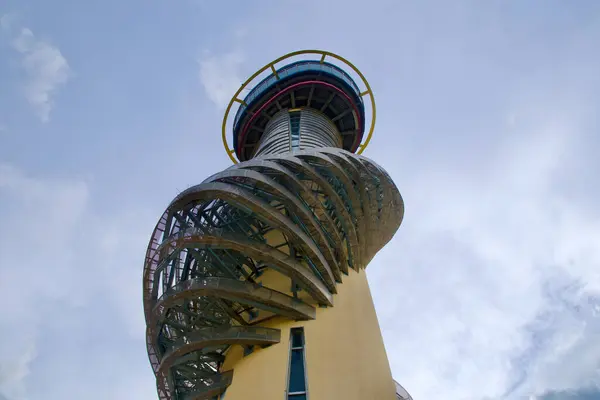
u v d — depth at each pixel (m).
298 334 18.89
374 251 28.58
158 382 24.89
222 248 20.16
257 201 18.75
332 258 21.58
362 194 24.73
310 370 17.08
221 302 20.88
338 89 38.09
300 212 20.28
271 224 19.38
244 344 19.03
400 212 28.61
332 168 22.44
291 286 20.80
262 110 39.19
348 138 41.22
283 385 16.67
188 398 19.95
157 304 20.59
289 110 38.28
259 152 34.53
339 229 24.02
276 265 19.14
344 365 17.58
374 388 17.98
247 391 17.17
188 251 21.89
